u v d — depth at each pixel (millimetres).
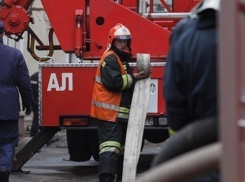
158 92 16203
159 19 17562
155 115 16234
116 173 15578
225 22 4395
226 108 4355
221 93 4387
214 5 6230
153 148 24641
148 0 18656
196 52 6199
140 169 18906
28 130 30469
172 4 18734
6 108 15359
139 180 4781
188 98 6352
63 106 16562
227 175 4281
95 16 16812
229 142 4312
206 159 4453
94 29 16828
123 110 14836
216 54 6078
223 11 4402
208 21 6258
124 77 14641
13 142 15578
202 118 6262
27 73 15781
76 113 16562
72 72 16500
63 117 16594
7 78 15469
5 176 15078
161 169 4633
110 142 14633
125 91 14875
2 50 15562
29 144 17453
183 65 6301
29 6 18141
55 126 16672
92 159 21812
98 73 14836
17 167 17641
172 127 6605
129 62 16156
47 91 16578
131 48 16344
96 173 18344
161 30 16641
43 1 16938
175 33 6617
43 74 16547
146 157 21594
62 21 16922
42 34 29703
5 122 15484
